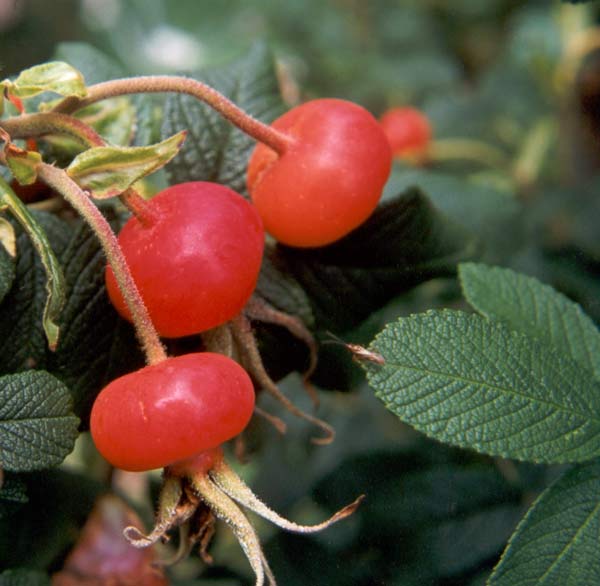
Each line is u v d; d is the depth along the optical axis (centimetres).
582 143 44
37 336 22
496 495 29
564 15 44
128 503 30
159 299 20
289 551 29
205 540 21
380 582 28
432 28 55
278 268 23
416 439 30
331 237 22
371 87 52
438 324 20
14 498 20
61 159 23
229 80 26
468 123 46
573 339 22
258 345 23
